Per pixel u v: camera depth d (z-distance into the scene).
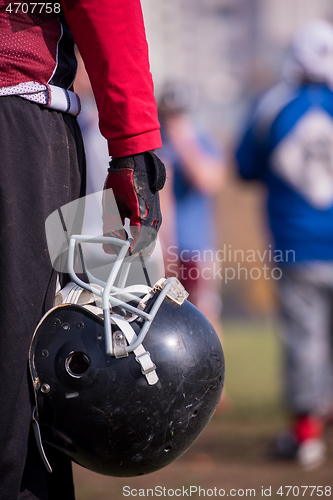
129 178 5.23
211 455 12.16
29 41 5.20
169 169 16.94
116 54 5.14
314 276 12.91
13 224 5.03
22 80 5.16
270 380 17.31
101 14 5.11
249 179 14.16
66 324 5.07
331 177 13.07
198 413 5.21
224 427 13.83
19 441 5.03
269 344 22.94
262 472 11.36
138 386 4.91
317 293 13.00
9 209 5.01
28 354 5.09
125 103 5.16
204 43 71.00
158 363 4.96
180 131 17.22
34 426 5.09
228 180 30.59
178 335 5.11
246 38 77.12
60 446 5.16
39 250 5.18
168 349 5.02
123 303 5.04
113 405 4.91
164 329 5.09
